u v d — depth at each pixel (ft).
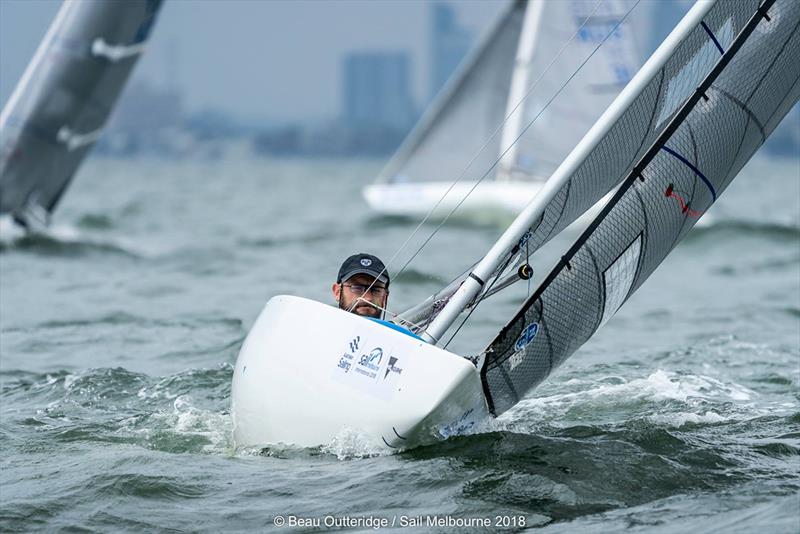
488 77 227.40
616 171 67.62
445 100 229.45
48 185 184.44
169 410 77.36
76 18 177.68
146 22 180.45
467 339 107.86
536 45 210.38
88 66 178.40
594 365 90.58
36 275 152.15
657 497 56.18
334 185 645.92
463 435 66.44
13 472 62.39
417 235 213.87
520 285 142.72
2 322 115.75
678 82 66.03
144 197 417.90
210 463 63.26
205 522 54.19
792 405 75.56
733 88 66.49
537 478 59.00
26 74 179.42
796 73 68.49
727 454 63.26
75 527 53.83
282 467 61.87
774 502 54.34
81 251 177.78
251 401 66.85
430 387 62.49
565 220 67.62
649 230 66.85
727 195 420.77
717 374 87.45
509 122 215.31
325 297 135.13
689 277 153.89
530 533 51.67
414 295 136.46
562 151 211.82
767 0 66.33
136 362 94.99
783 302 128.67
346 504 55.93
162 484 59.11
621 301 68.85
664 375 84.28
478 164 228.22
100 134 186.80
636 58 204.23
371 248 192.95
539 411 73.51
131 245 191.31
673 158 66.03
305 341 66.64
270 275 156.15
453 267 165.78
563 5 207.10
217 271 160.56
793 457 62.75
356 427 63.72
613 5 203.82
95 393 82.89
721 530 50.65
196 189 535.19
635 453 63.41
